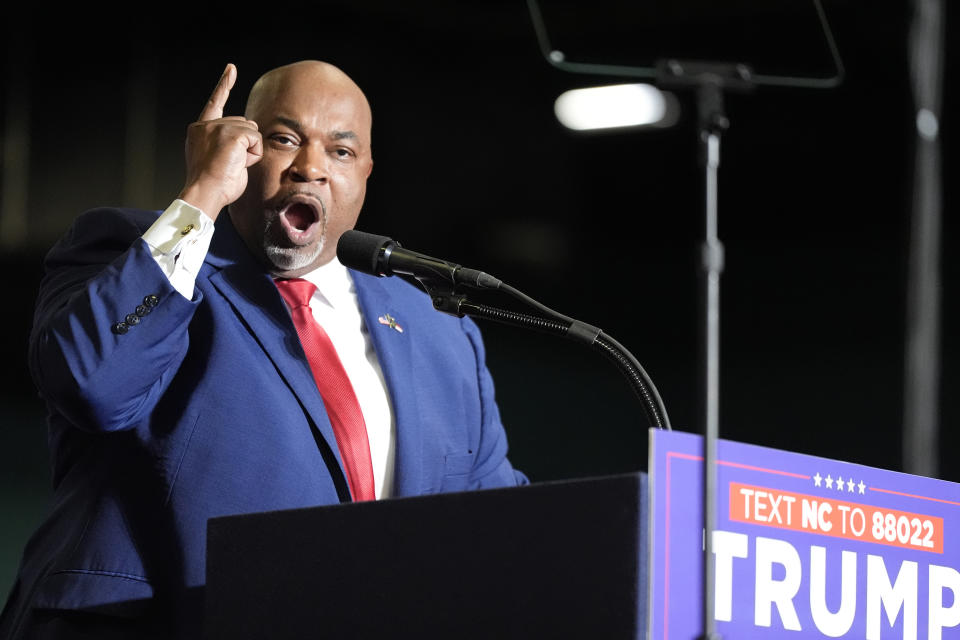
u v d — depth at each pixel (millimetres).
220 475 6574
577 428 23766
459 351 8195
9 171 20078
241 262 7395
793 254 24875
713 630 4715
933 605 5551
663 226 25156
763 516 5121
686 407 24234
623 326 24969
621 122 20828
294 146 7609
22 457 18969
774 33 22656
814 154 24828
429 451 7504
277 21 21656
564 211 25172
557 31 23781
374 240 6551
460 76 24438
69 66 20484
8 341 19469
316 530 5445
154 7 20703
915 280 15250
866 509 5426
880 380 23641
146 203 20391
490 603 4934
